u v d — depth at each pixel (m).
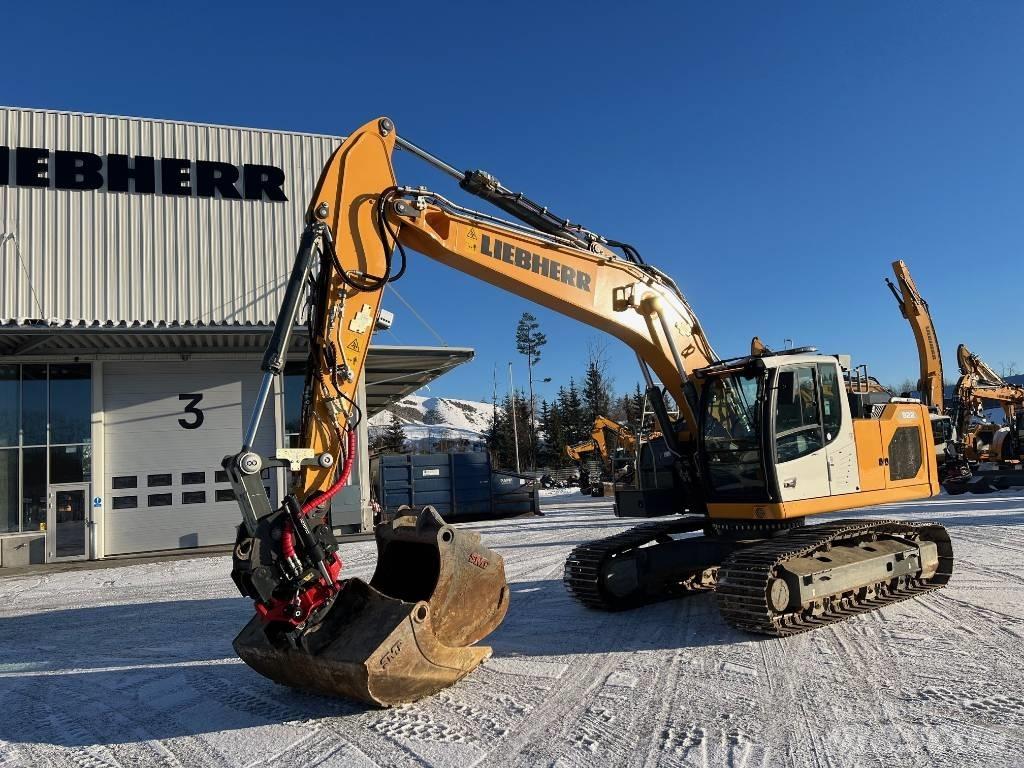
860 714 4.62
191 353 17.81
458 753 4.27
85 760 4.50
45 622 9.24
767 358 7.09
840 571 6.95
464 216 6.25
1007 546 11.04
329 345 5.34
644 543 8.55
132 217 18.06
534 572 10.95
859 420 7.95
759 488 7.30
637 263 7.76
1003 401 24.16
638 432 8.61
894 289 22.23
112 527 17.05
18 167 17.39
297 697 5.42
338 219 5.53
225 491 17.83
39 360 16.97
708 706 4.89
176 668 6.52
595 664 5.95
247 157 19.12
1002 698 4.80
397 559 5.76
